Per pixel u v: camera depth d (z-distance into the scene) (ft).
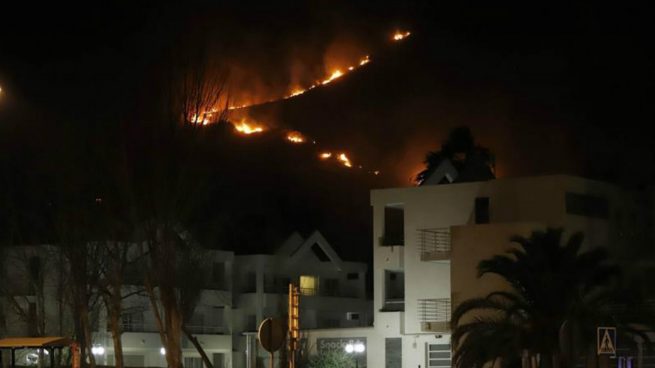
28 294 222.07
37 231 211.20
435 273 205.57
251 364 257.34
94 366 191.72
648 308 151.64
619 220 200.13
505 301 158.92
